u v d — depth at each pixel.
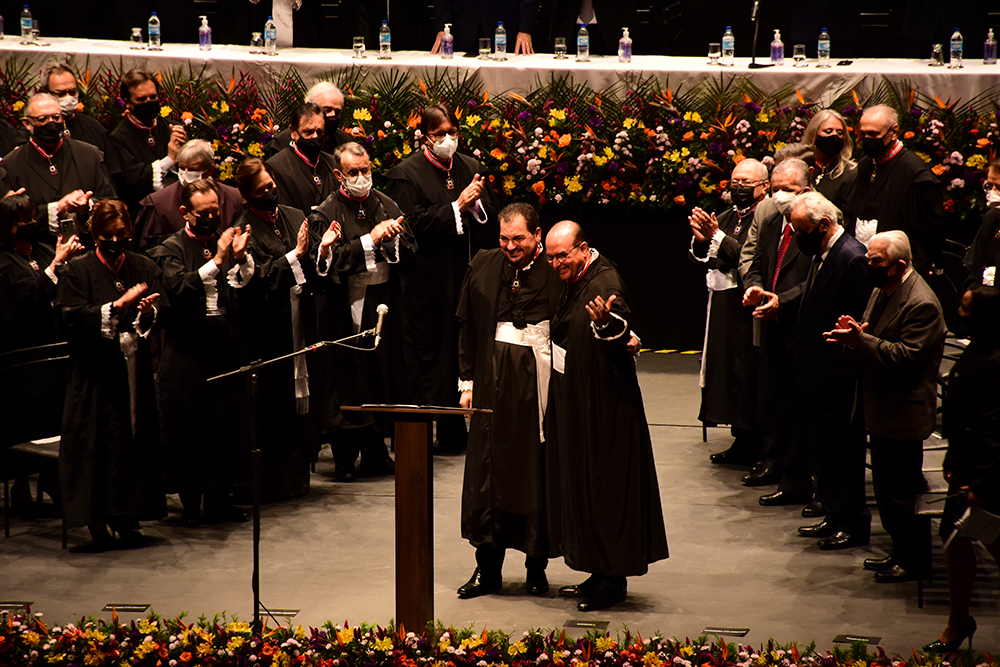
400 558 15.42
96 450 19.84
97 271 19.94
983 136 28.03
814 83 28.72
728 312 23.27
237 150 29.75
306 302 22.64
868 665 14.52
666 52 33.25
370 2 32.56
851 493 19.41
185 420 20.77
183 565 19.31
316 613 17.30
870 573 18.48
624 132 28.88
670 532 20.44
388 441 27.23
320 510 21.91
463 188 25.22
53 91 26.16
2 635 15.88
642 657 14.88
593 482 16.95
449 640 15.40
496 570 17.98
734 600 17.53
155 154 28.14
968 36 30.62
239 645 15.40
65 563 19.45
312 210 23.14
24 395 22.41
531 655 15.23
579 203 30.20
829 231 19.36
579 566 17.08
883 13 32.94
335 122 24.91
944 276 28.25
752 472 22.88
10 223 21.45
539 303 17.50
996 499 15.25
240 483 21.38
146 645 15.58
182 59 30.28
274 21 32.69
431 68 29.62
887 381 17.66
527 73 29.48
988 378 15.27
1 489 23.06
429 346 24.88
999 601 17.28
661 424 26.33
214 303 20.92
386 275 23.41
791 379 21.03
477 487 17.67
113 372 19.86
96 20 35.34
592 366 16.88
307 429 22.48
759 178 22.72
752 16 31.38
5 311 21.50
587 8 32.28
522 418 17.42
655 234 30.50
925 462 19.41
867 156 24.58
